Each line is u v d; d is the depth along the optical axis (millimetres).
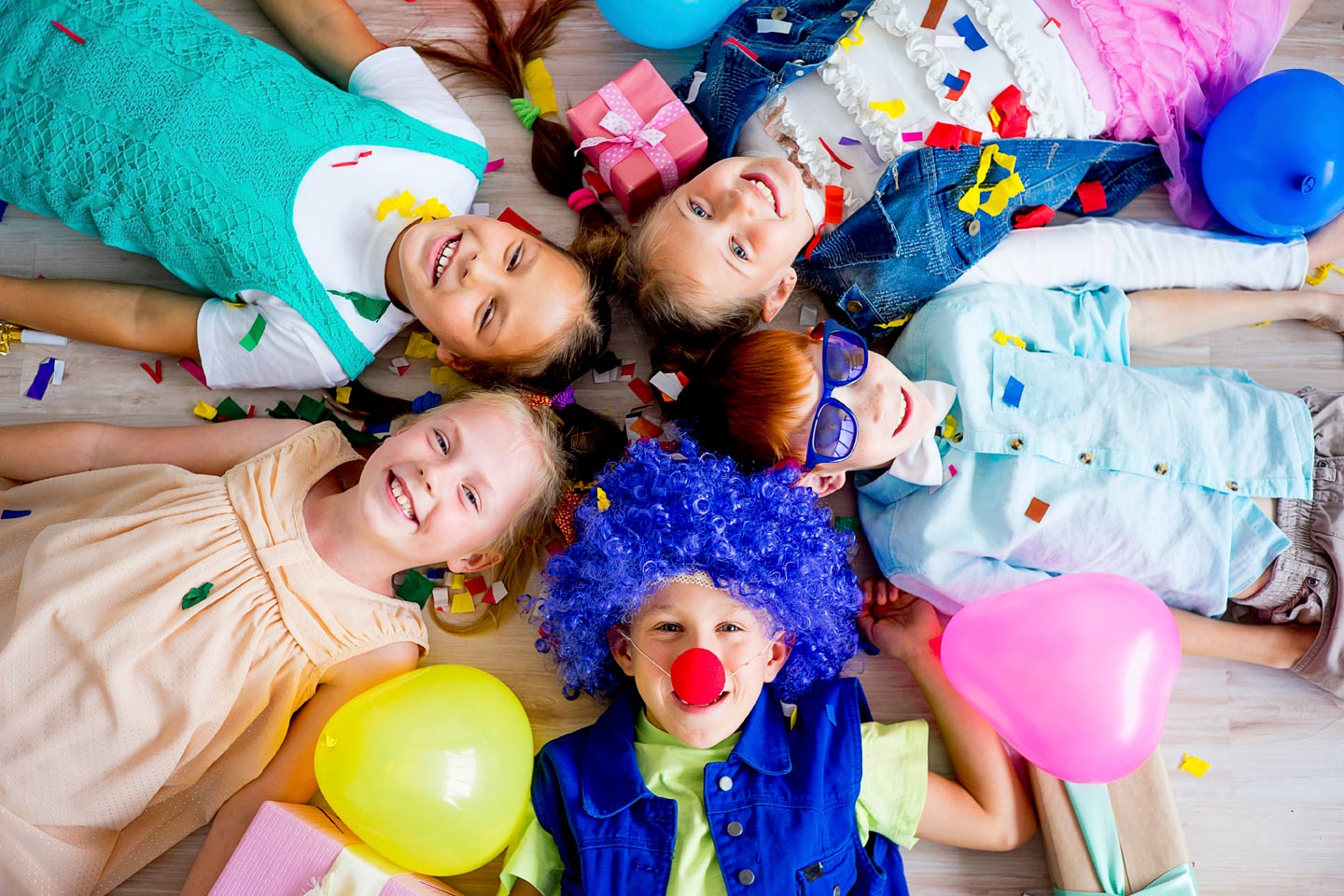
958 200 1576
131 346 1619
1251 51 1631
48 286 1608
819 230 1622
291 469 1527
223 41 1598
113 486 1520
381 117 1611
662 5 1534
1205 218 1720
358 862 1346
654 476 1443
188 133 1543
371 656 1508
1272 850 1576
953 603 1559
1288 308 1654
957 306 1562
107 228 1572
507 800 1364
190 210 1551
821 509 1527
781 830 1354
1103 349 1610
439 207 1624
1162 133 1646
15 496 1541
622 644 1462
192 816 1515
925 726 1479
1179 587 1538
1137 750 1303
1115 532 1506
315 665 1493
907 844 1451
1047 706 1277
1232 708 1615
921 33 1591
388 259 1591
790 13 1643
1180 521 1512
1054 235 1667
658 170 1616
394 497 1409
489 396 1501
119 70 1543
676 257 1510
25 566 1408
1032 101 1589
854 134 1628
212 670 1415
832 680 1507
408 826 1308
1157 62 1605
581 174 1726
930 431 1482
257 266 1555
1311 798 1591
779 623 1415
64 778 1370
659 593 1386
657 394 1681
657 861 1356
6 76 1535
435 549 1448
